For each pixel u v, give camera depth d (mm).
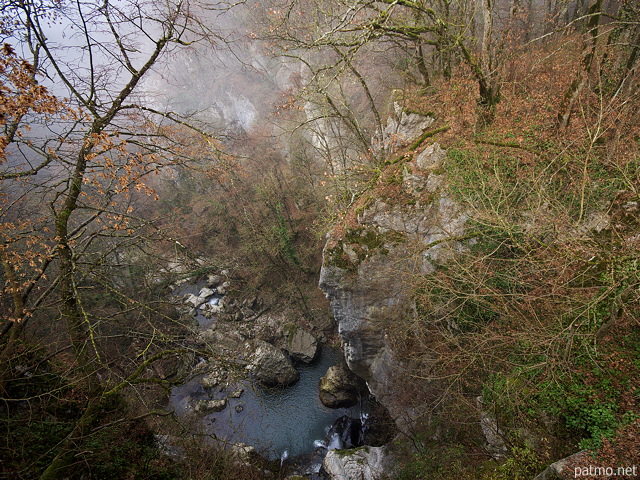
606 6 18453
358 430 19156
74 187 7816
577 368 8227
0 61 5230
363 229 14992
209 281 31375
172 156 8930
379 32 12219
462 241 11633
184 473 11852
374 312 15547
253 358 22219
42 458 7996
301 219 31344
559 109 11258
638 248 7113
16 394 8938
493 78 13359
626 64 12141
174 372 21094
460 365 10234
